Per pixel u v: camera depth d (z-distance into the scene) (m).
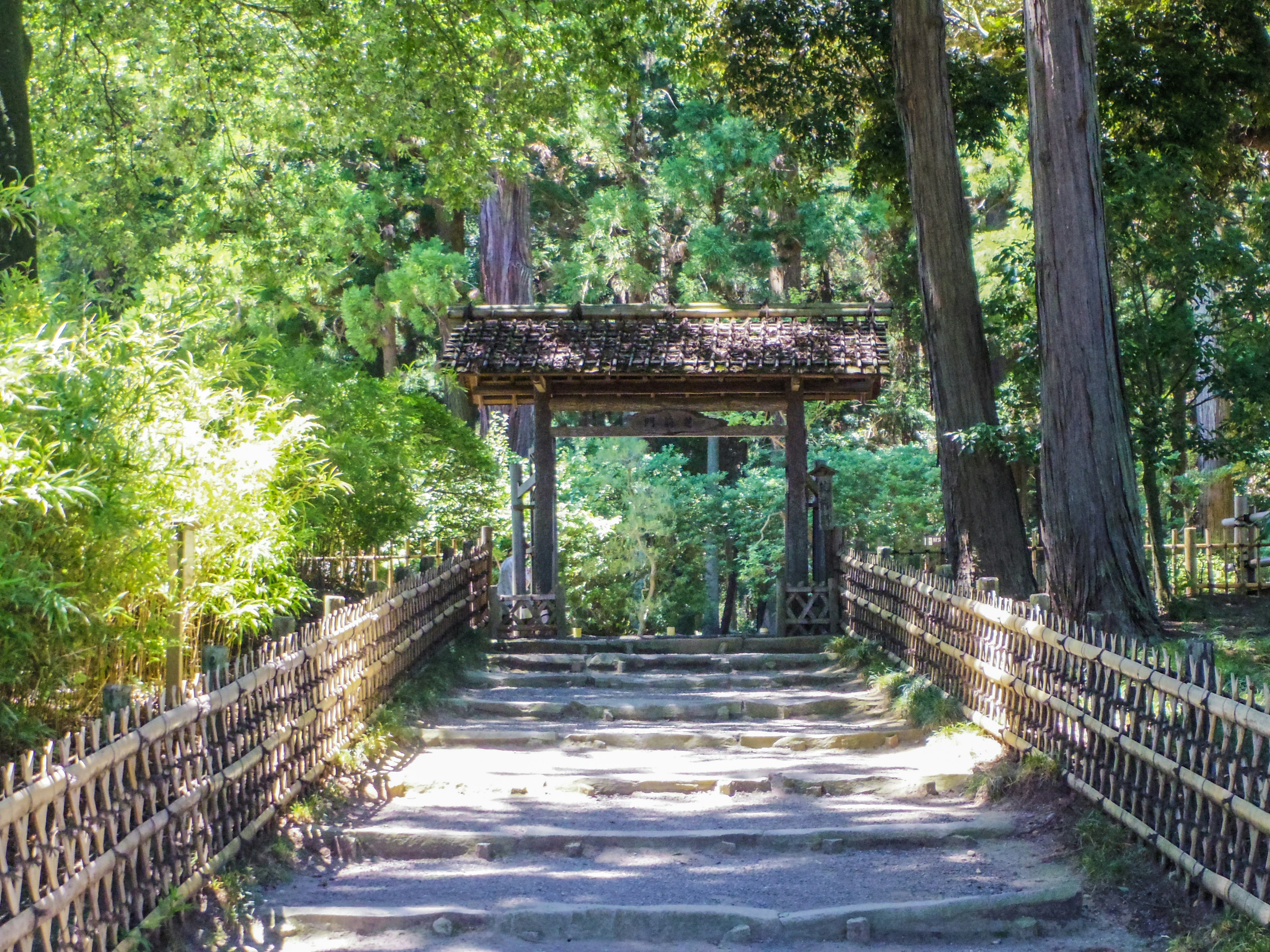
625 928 5.17
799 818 6.69
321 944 4.97
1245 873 4.68
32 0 15.46
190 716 5.06
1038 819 6.46
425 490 15.33
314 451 10.16
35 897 3.74
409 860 6.16
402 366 27.31
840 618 13.14
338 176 24.41
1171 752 5.39
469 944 4.99
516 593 13.88
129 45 16.36
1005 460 12.11
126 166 17.55
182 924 4.78
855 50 15.26
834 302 14.08
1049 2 10.23
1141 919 5.14
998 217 24.30
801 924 5.11
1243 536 15.32
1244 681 5.59
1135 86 14.56
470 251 30.69
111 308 11.03
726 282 23.64
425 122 15.39
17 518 5.12
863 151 16.27
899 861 6.04
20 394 5.25
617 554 20.19
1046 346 10.27
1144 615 9.93
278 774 6.29
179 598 6.06
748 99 16.34
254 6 15.48
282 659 6.37
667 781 7.39
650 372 12.97
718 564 22.98
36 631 5.33
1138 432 11.96
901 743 8.55
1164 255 12.13
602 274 24.78
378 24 14.55
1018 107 15.98
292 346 13.04
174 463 6.23
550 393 13.80
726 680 10.87
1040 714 7.11
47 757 3.90
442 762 8.03
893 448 22.09
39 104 16.19
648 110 26.47
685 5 15.38
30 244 9.34
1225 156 16.38
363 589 12.52
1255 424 13.04
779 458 24.25
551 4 14.74
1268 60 14.96
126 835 4.45
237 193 18.25
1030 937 5.10
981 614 8.15
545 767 7.93
